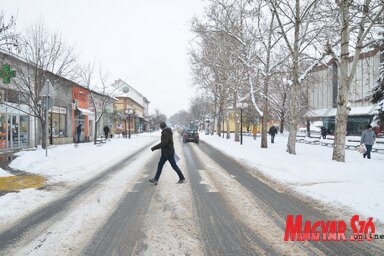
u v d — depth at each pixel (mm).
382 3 10805
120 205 6348
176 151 19750
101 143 26062
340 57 12422
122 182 8844
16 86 17891
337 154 12305
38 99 17844
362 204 6223
